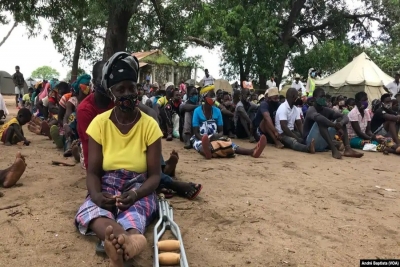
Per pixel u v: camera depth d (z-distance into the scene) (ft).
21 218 10.90
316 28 81.10
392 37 78.95
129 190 9.74
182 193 13.29
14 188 13.71
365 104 26.96
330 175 18.20
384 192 15.34
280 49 71.77
